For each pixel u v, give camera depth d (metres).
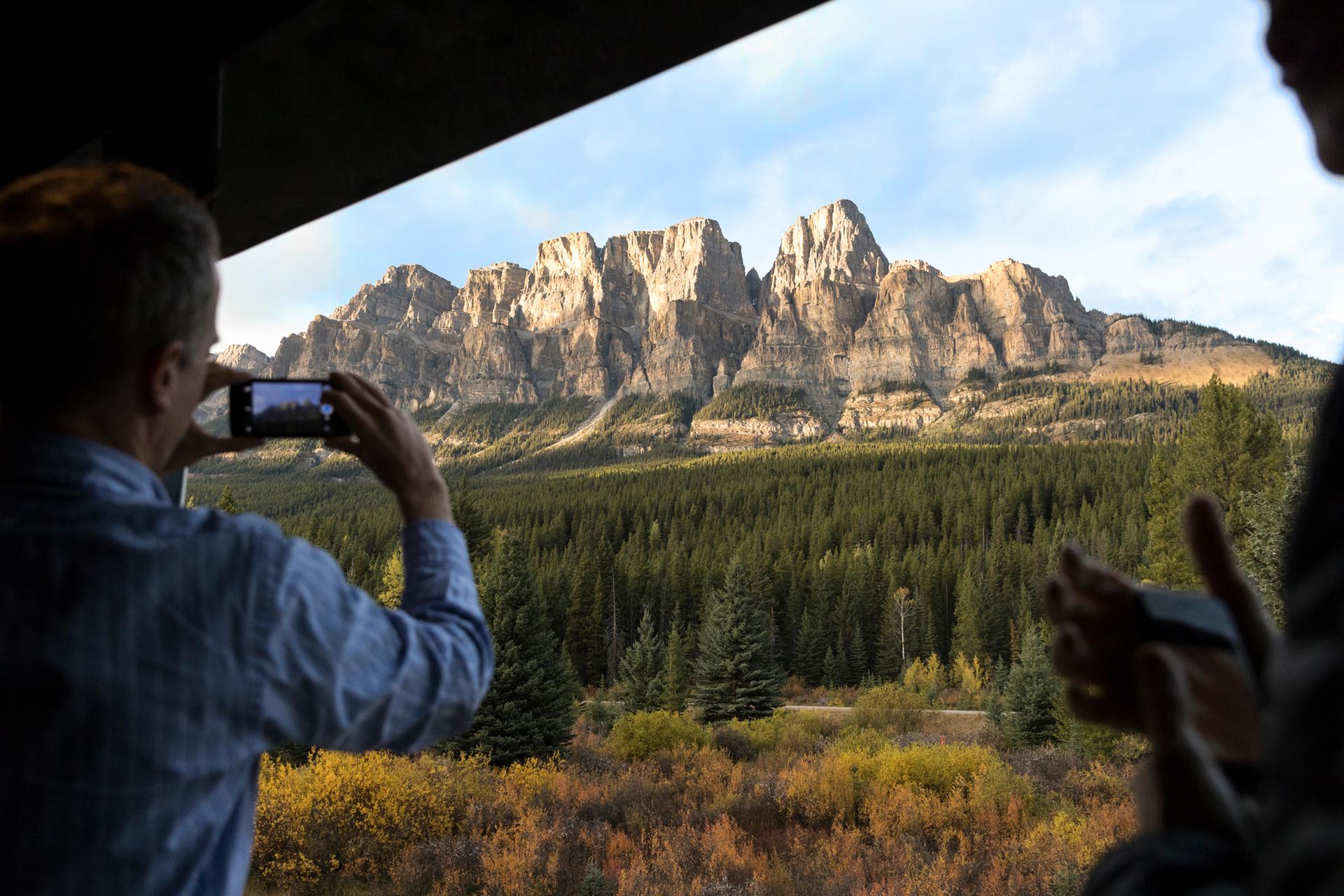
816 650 60.62
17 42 1.87
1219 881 0.37
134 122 2.06
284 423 1.08
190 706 0.80
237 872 0.88
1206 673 0.46
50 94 2.04
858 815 13.17
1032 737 20.80
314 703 0.85
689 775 17.00
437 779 12.77
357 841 10.16
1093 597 0.51
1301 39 0.36
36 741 0.77
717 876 9.84
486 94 1.99
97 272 0.80
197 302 0.89
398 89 1.98
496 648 20.58
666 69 1.88
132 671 0.79
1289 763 0.25
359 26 1.76
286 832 9.91
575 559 73.50
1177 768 0.41
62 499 0.84
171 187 0.90
